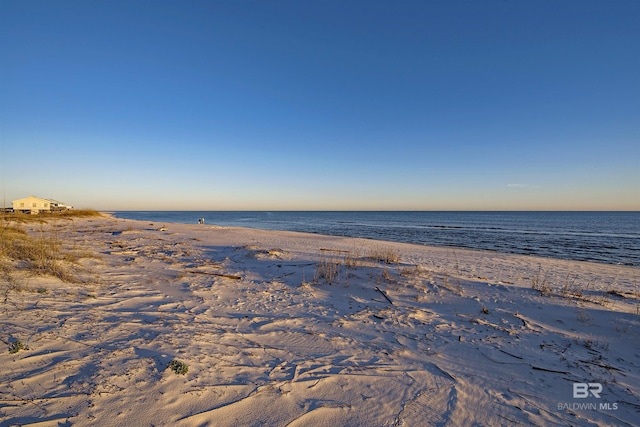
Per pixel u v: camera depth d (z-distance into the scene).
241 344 4.00
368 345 4.25
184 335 4.06
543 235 32.28
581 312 5.71
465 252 17.11
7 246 7.82
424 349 4.19
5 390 2.59
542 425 2.73
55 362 3.09
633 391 3.31
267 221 68.62
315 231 37.56
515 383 3.40
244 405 2.73
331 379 3.29
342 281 7.65
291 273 8.55
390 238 28.56
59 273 6.34
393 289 7.05
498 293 6.88
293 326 4.85
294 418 2.62
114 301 5.31
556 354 4.14
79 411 2.44
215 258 11.16
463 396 3.11
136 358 3.31
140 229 23.17
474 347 4.30
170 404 2.63
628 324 5.18
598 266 13.51
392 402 2.96
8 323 3.80
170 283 6.98
